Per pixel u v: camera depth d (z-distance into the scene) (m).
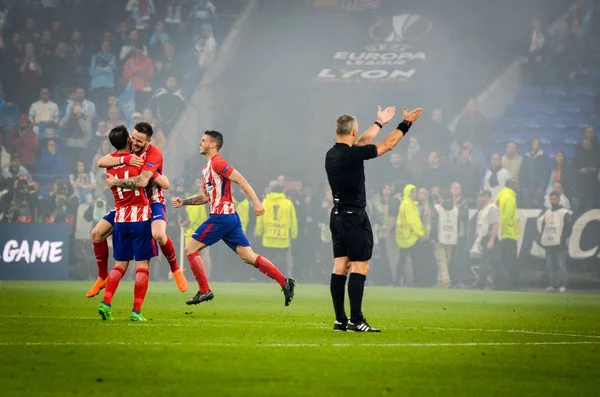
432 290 72.81
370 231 29.14
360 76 104.31
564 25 102.44
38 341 24.83
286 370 19.78
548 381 19.17
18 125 103.62
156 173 32.69
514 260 78.06
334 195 29.14
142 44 107.44
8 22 107.75
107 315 32.97
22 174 92.94
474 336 28.80
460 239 80.75
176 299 50.62
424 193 81.19
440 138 94.69
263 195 89.75
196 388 17.41
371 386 17.97
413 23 107.00
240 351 22.84
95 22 109.31
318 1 109.69
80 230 86.81
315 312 40.41
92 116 101.06
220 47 108.31
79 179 92.56
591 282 80.62
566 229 76.38
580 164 86.00
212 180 38.94
